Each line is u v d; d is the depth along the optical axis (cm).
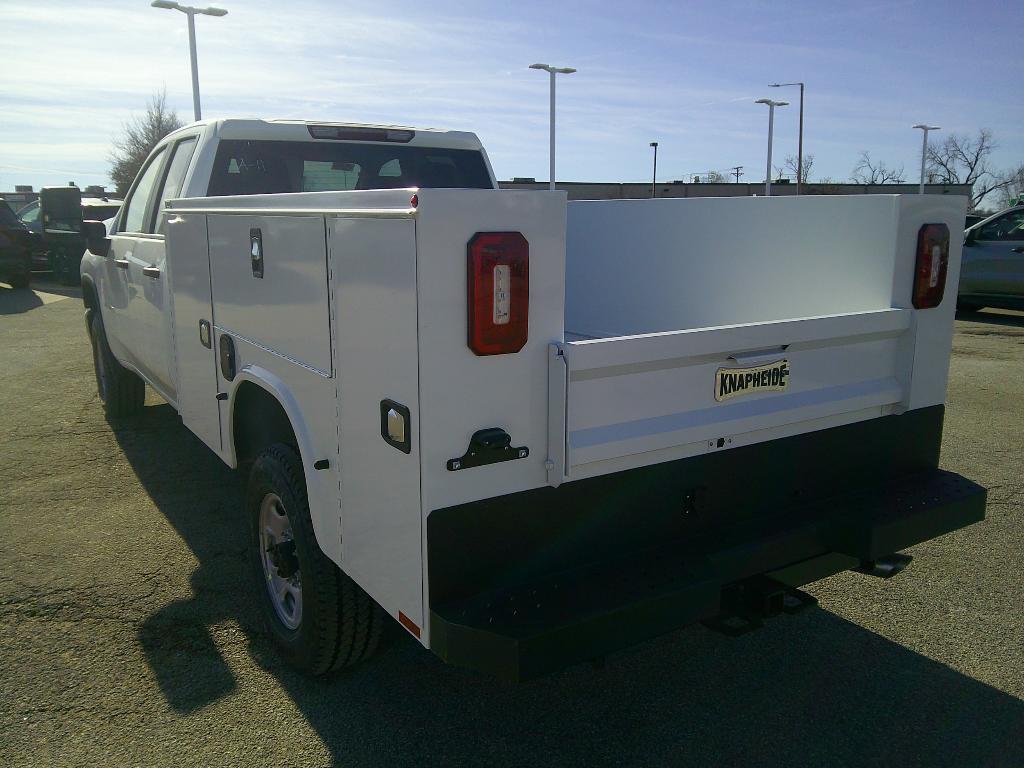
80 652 342
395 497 231
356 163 494
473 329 212
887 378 315
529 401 226
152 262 482
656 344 242
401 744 287
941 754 283
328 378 267
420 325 208
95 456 596
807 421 291
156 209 509
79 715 300
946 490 316
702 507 271
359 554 259
